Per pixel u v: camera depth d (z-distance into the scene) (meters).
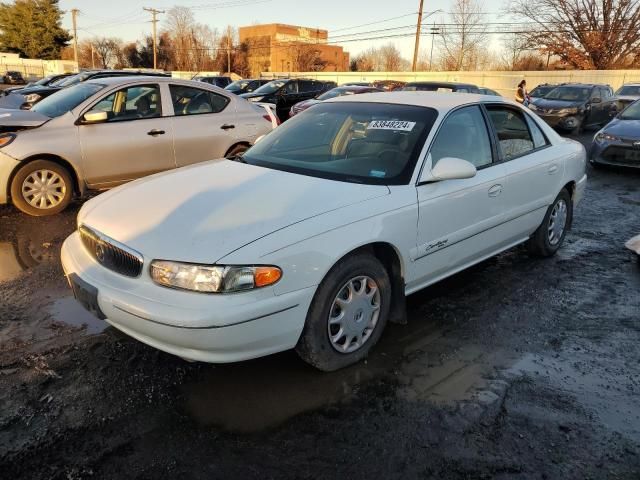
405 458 2.38
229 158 3.97
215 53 70.69
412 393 2.86
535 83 34.69
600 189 8.31
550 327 3.67
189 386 2.86
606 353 3.34
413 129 3.54
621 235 5.89
